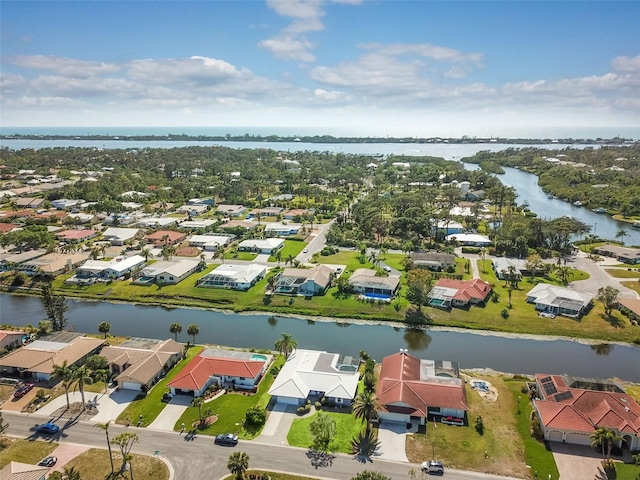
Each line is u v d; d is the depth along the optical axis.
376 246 192.50
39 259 163.88
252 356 99.12
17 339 107.75
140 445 73.81
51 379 87.31
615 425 75.00
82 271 154.88
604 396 81.44
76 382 92.19
